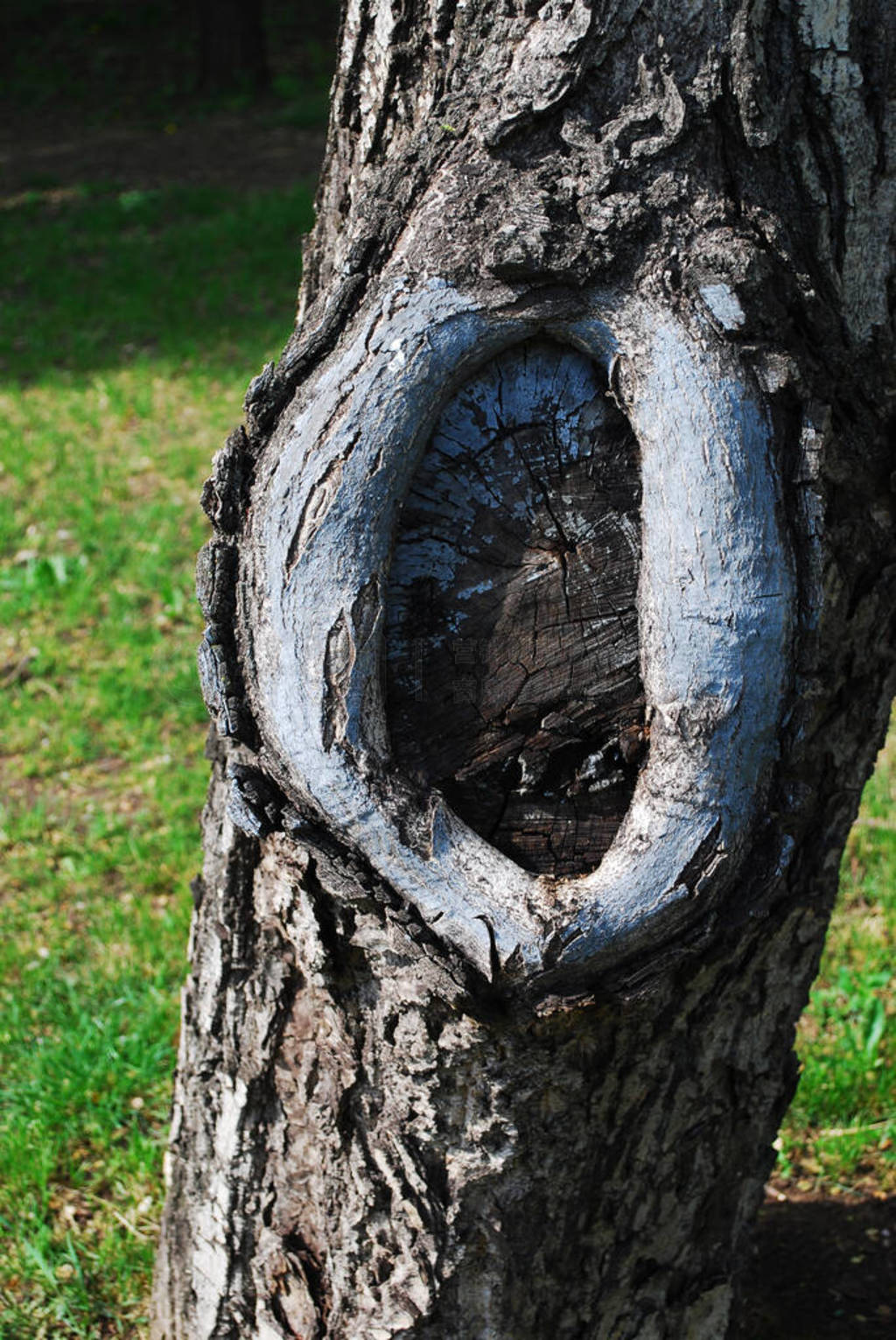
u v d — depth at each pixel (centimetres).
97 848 381
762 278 228
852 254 232
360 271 230
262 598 229
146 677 457
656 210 227
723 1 227
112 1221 288
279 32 1677
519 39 229
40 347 760
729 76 227
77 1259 282
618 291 227
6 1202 287
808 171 230
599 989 230
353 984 239
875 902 358
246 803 231
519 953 227
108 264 909
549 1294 249
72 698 447
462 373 229
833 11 228
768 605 227
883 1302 281
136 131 1340
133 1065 304
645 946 229
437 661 231
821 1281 283
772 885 231
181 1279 264
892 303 234
